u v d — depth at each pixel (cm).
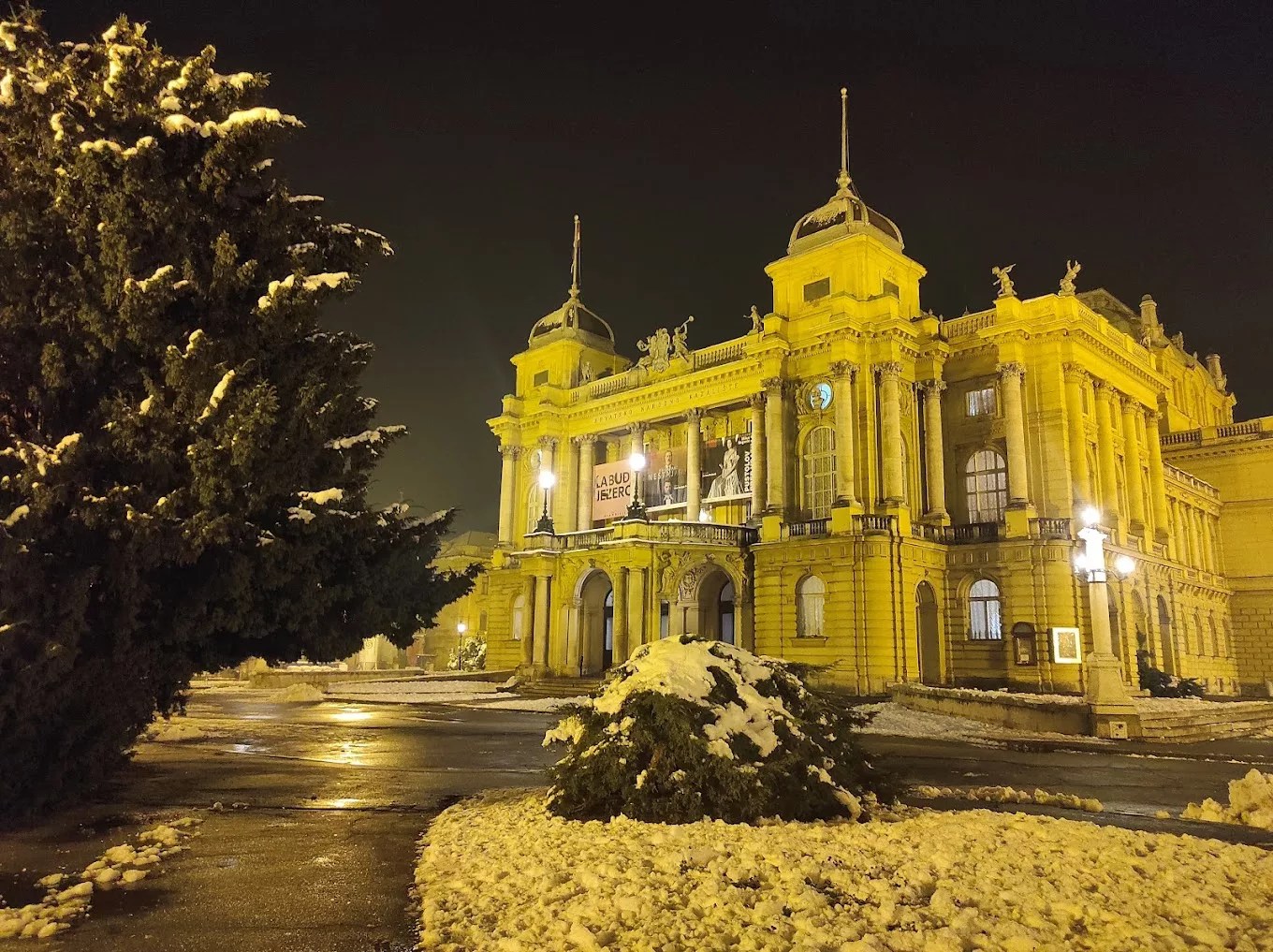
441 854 908
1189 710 3164
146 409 1162
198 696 4322
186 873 875
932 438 4731
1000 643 4309
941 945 576
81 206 1175
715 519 5278
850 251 4841
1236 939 604
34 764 1133
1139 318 7325
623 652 4606
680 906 679
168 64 1352
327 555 1438
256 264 1270
